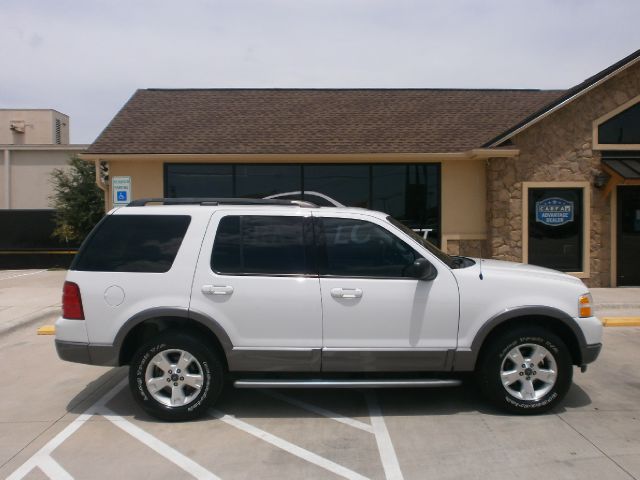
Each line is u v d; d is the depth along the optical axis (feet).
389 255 16.63
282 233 16.71
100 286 16.28
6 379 21.09
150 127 45.42
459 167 42.47
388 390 19.25
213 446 14.67
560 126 40.55
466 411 17.08
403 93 53.11
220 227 16.71
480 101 51.08
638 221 40.86
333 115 47.93
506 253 40.86
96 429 15.96
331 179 42.57
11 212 66.03
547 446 14.43
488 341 16.80
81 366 22.89
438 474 12.98
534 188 40.78
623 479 12.59
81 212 63.26
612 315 32.12
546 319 16.94
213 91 53.01
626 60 38.78
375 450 14.33
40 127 100.73
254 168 42.57
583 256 40.73
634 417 16.48
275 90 53.47
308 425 16.07
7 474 13.16
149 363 16.22
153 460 13.87
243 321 16.12
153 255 16.51
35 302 36.86
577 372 21.29
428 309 16.25
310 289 16.15
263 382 16.20
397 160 42.01
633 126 40.75
